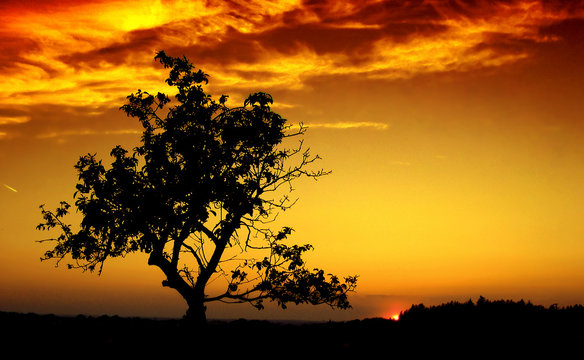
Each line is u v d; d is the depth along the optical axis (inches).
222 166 775.1
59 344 721.0
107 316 940.0
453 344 686.5
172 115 772.0
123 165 752.3
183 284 753.0
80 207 739.4
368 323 848.9
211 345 719.7
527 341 674.2
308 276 787.4
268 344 727.1
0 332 770.8
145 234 735.7
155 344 722.2
